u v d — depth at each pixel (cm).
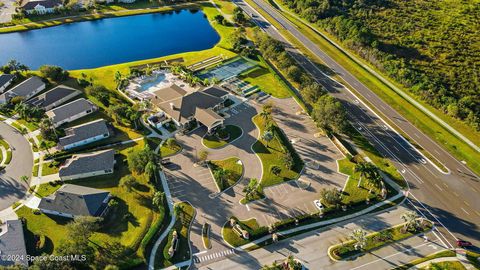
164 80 19125
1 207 12162
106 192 12325
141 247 10869
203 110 15900
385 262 10806
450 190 13125
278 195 12812
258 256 10931
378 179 12862
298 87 18600
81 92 17800
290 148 14800
